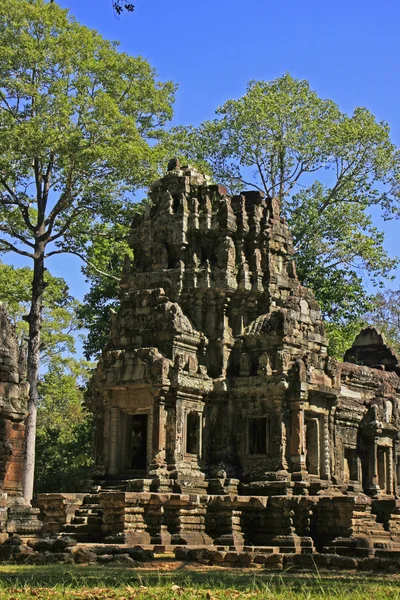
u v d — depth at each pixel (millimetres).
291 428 39781
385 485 47188
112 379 40406
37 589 19266
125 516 34688
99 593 18875
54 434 66875
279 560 29047
